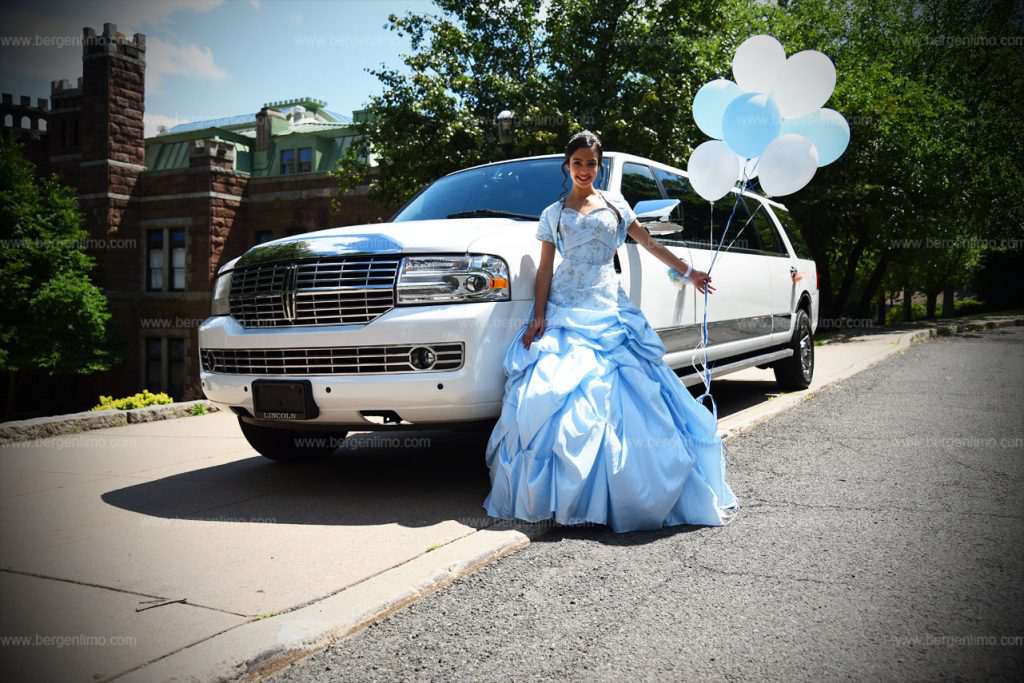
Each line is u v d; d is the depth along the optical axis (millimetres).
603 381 3479
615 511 3348
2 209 22734
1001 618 2385
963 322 19641
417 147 15578
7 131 28359
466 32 17156
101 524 3553
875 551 3006
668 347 4684
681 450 3434
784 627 2359
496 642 2309
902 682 2016
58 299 22891
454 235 3725
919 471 4293
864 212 19031
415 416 3611
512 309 3697
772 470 4391
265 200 25516
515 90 15406
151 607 2502
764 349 6660
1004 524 3305
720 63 16641
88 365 23641
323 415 3770
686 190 5391
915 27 21531
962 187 20531
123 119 25422
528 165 4848
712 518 3424
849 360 10430
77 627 2342
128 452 5543
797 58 3891
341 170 18562
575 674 2107
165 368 25375
